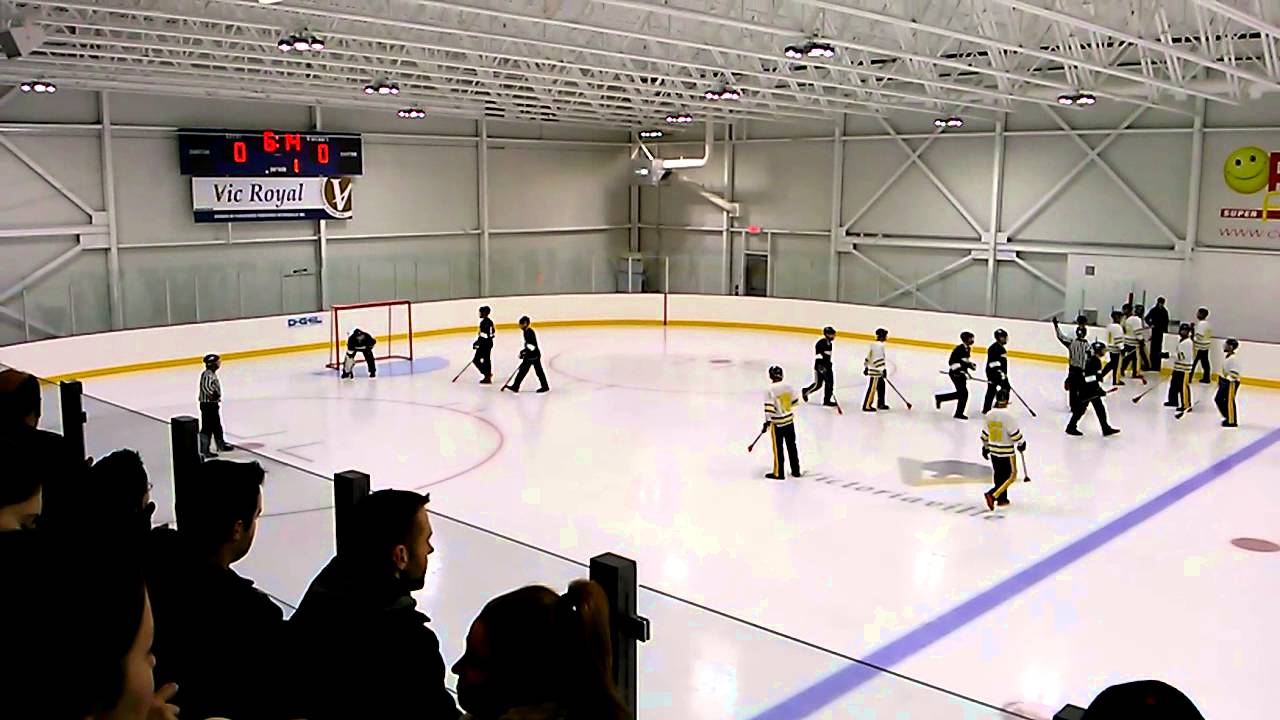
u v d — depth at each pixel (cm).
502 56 1494
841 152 2439
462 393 1647
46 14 1240
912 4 1159
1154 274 1997
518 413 1499
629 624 345
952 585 833
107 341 1788
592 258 2753
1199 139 1905
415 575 296
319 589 286
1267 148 1838
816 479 1152
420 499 297
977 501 1066
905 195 2356
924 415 1498
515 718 190
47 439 339
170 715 142
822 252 2528
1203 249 1928
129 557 123
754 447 1298
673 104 2266
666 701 415
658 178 2677
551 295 2473
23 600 113
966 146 2236
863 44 1317
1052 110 2102
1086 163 2064
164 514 625
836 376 1823
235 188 2127
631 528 980
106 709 115
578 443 1316
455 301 2350
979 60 1875
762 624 754
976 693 648
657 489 1110
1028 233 2172
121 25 1329
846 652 709
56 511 287
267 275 2217
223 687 272
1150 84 1562
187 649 272
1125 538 948
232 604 284
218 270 2139
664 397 1623
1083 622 758
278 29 1303
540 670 189
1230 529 975
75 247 1942
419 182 2436
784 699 390
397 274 2425
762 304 2422
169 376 1777
